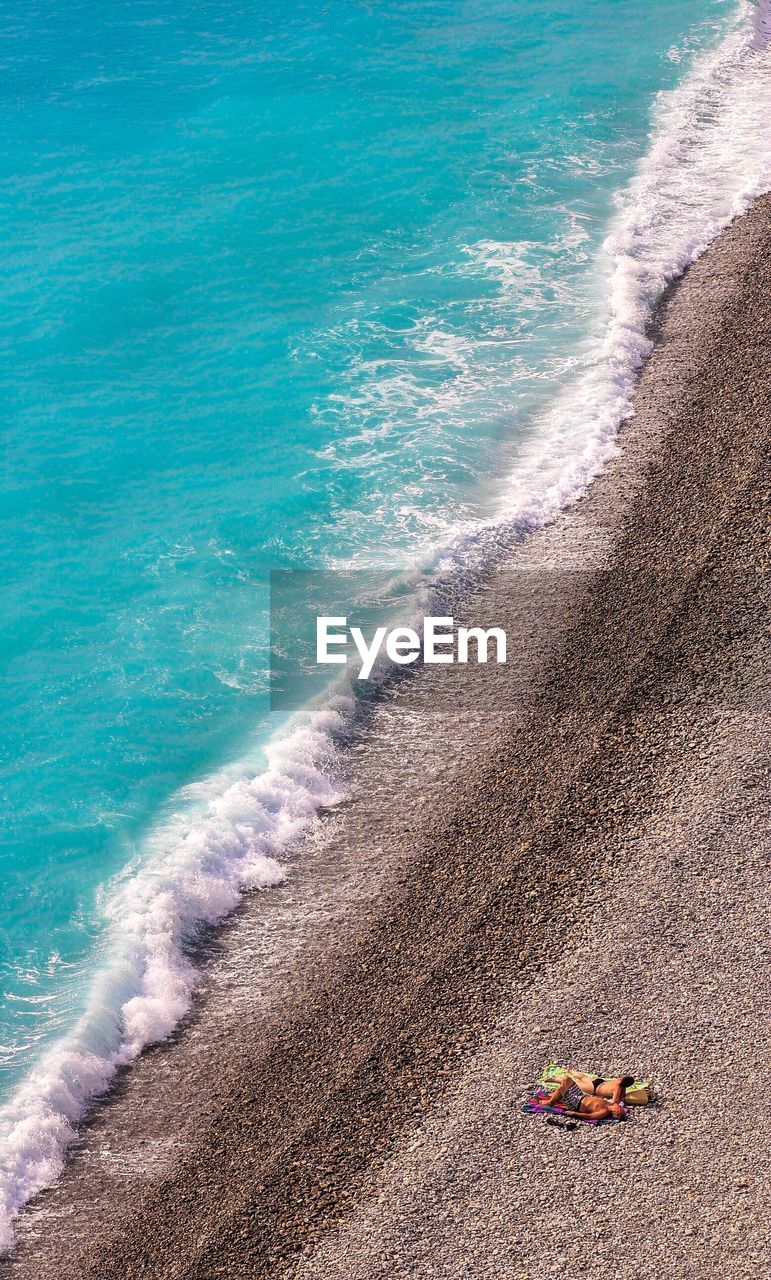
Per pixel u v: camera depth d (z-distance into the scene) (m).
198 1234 15.49
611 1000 17.31
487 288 34.59
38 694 23.92
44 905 20.34
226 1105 17.14
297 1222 15.34
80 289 35.09
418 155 40.75
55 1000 18.94
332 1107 16.70
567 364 31.44
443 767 21.95
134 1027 18.55
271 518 27.69
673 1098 15.88
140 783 22.36
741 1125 15.41
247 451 29.58
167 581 26.30
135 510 28.09
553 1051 16.75
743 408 28.84
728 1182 14.77
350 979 18.56
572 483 27.64
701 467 27.42
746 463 27.25
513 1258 14.34
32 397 31.33
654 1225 14.44
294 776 22.17
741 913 18.25
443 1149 15.80
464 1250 14.54
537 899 19.12
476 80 45.31
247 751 22.86
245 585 26.17
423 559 26.08
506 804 20.92
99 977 19.17
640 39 47.69
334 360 32.34
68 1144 17.14
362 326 33.41
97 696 23.92
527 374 31.30
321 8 51.84
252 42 49.19
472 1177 15.36
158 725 23.36
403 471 28.64
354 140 41.72
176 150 41.78
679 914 18.39
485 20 50.16
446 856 20.25
